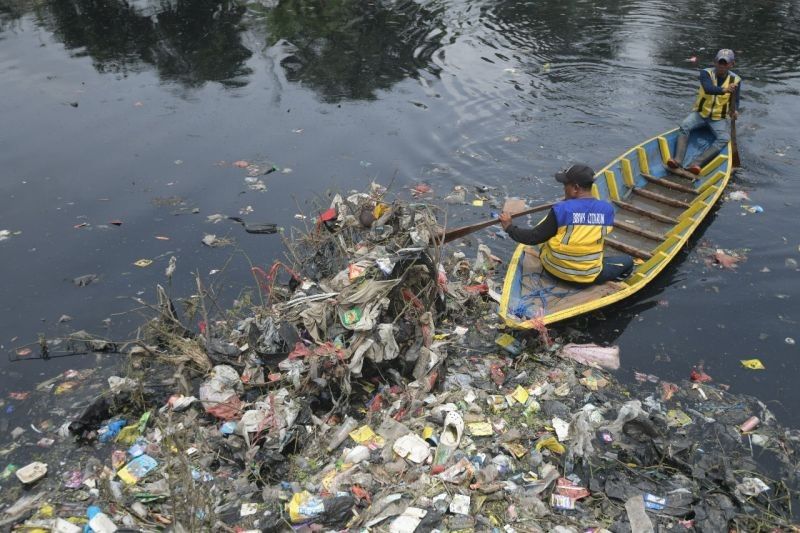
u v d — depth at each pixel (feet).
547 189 28.22
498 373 18.06
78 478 14.73
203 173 29.14
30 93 36.96
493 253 23.79
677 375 18.54
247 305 20.74
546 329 19.25
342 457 14.89
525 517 13.57
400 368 17.25
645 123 34.27
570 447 15.35
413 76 40.34
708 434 16.46
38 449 15.62
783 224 25.79
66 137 32.17
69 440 15.85
